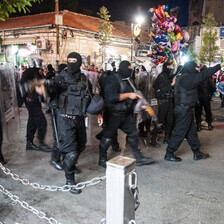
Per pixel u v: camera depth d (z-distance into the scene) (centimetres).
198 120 741
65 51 1981
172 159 486
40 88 357
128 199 174
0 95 529
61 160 458
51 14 2172
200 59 2034
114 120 421
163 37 791
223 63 429
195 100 462
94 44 2192
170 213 312
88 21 2341
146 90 653
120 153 530
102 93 467
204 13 2939
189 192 365
